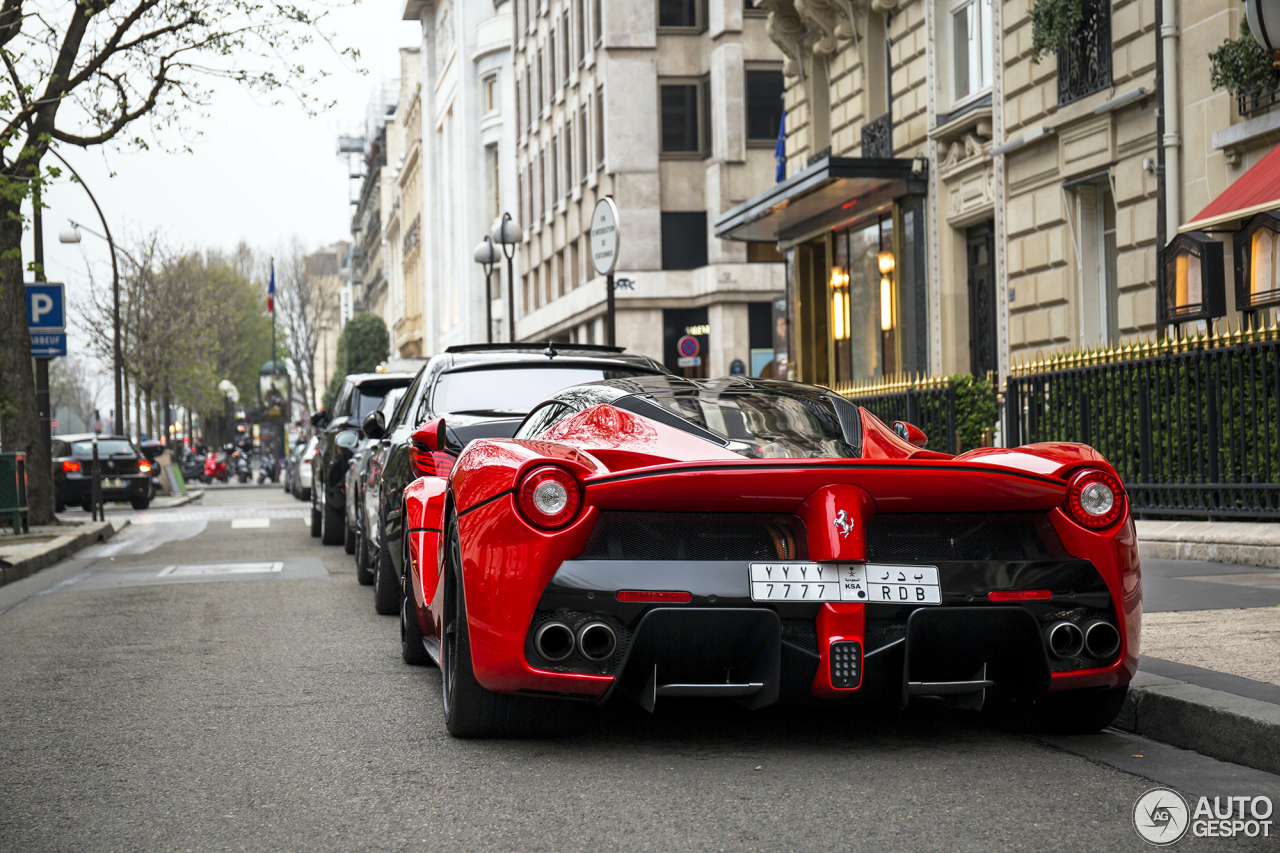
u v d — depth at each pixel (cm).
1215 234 1208
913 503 417
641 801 392
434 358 837
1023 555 428
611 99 3800
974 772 422
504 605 419
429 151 7519
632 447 452
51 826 383
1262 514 936
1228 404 966
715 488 409
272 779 432
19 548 1466
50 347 2050
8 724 535
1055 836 350
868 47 2109
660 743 470
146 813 395
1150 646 563
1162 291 1132
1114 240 1526
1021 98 1623
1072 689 437
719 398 495
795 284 2494
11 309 1958
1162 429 1041
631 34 3800
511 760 447
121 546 1689
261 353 8650
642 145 3803
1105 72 1437
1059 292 1557
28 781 439
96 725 529
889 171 1900
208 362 5884
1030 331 1627
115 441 2938
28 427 1955
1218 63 1220
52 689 614
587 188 4144
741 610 405
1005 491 421
